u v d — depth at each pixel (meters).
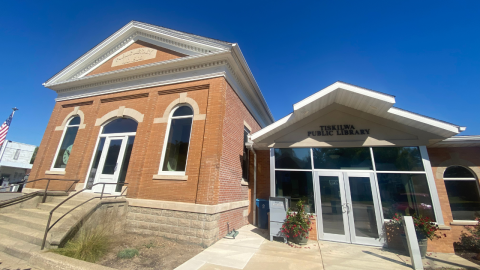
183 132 8.78
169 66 9.59
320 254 6.23
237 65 9.33
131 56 11.23
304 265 5.38
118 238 6.96
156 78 9.95
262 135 8.55
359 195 7.71
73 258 4.85
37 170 11.05
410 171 7.48
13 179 27.97
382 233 7.15
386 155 7.85
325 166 8.28
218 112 8.16
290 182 8.43
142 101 9.95
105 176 9.52
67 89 12.26
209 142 7.90
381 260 5.84
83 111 11.33
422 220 6.53
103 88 11.13
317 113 8.72
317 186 8.13
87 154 10.06
